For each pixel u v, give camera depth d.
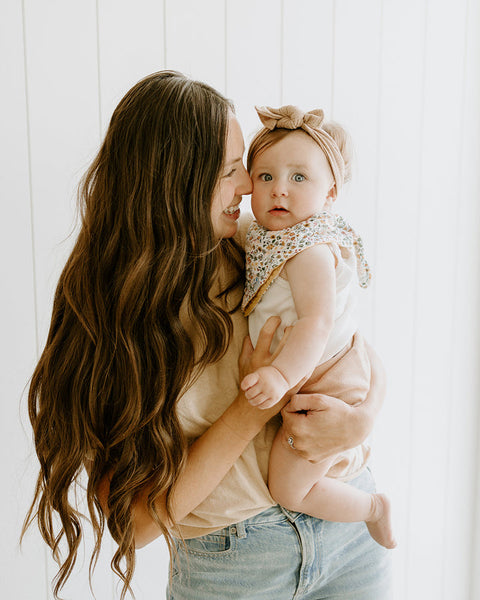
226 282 1.14
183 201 1.00
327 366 1.11
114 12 1.54
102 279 1.05
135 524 1.08
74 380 1.09
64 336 1.12
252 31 1.65
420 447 1.98
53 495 1.14
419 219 1.87
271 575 1.13
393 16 1.76
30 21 1.48
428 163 1.85
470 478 2.06
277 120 1.09
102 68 1.55
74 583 1.70
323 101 1.73
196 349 1.06
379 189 1.81
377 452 1.94
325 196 1.09
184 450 1.04
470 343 1.99
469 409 2.02
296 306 1.04
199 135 0.99
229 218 1.10
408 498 2.00
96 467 1.10
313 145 1.07
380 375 1.18
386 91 1.78
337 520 1.15
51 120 1.53
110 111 1.57
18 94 1.50
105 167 1.05
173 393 1.03
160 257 1.01
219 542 1.11
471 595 2.11
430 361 1.95
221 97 1.05
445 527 2.06
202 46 1.62
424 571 2.06
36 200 1.54
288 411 1.05
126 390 1.03
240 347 1.11
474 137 1.89
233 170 1.06
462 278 1.94
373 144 1.79
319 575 1.16
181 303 1.03
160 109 0.99
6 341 1.57
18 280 1.56
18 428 1.60
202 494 1.04
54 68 1.51
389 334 1.89
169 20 1.58
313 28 1.70
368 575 1.25
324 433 1.04
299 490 1.08
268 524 1.11
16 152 1.51
